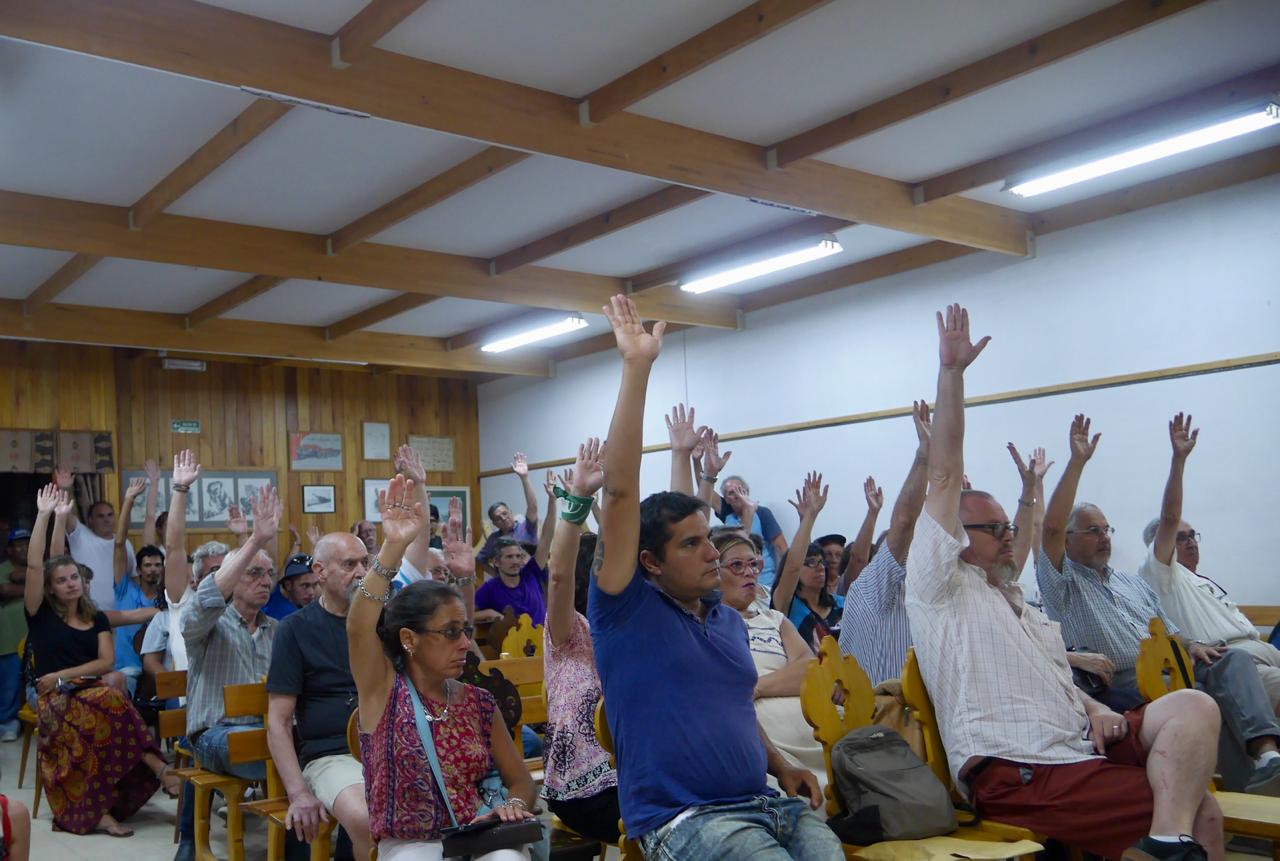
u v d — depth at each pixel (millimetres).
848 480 7719
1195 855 2443
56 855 4520
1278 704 4543
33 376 8906
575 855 3082
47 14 3473
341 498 10625
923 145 5406
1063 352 6539
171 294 7797
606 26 4062
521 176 5617
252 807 3326
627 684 2328
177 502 5090
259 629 4266
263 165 5320
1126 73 4652
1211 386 5895
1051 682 2922
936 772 2941
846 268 7746
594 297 7727
